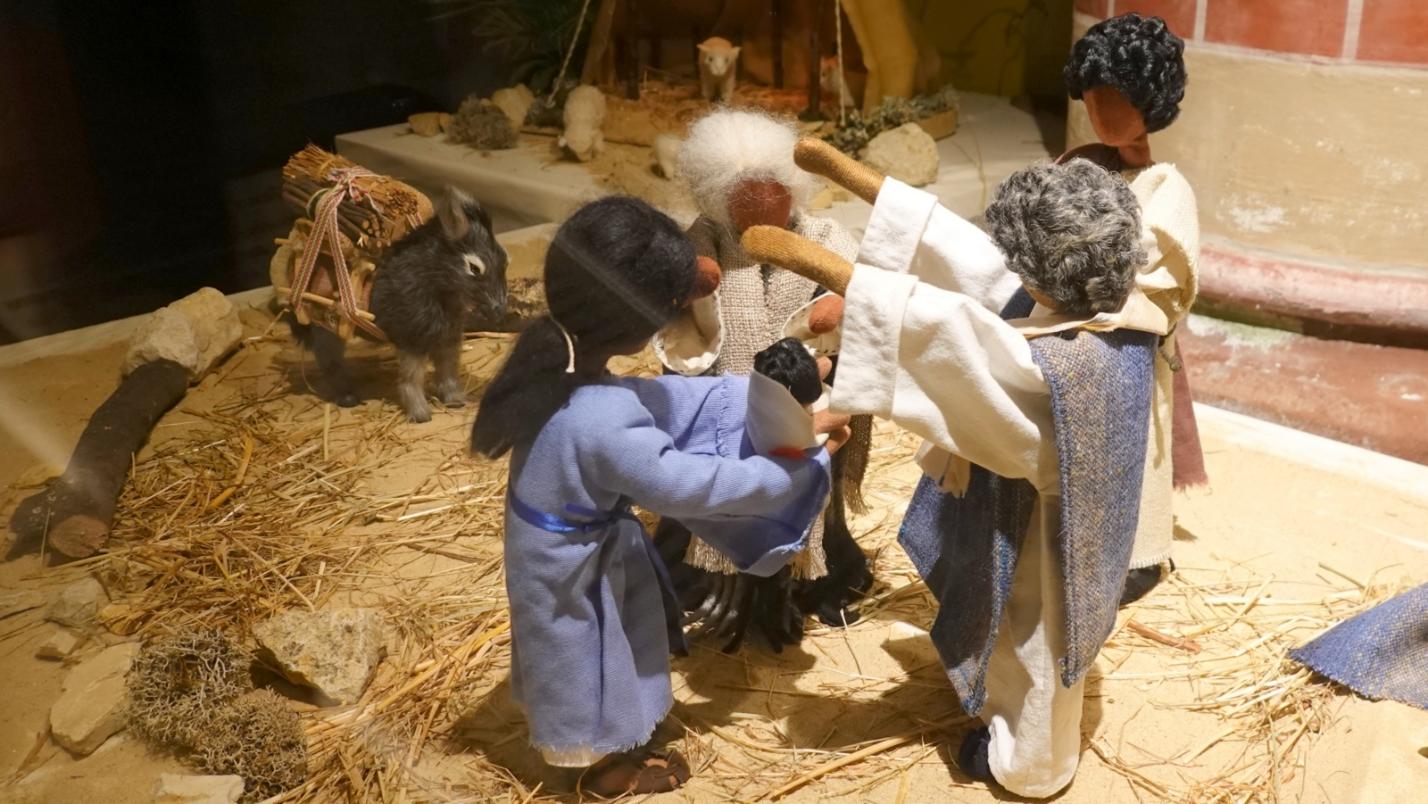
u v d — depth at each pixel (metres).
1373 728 3.05
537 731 2.58
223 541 3.56
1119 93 3.06
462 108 3.82
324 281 4.14
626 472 2.34
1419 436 4.98
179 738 2.71
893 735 3.01
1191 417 3.71
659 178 4.26
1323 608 3.56
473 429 2.44
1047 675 2.59
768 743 2.96
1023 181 2.41
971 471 2.62
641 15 5.47
